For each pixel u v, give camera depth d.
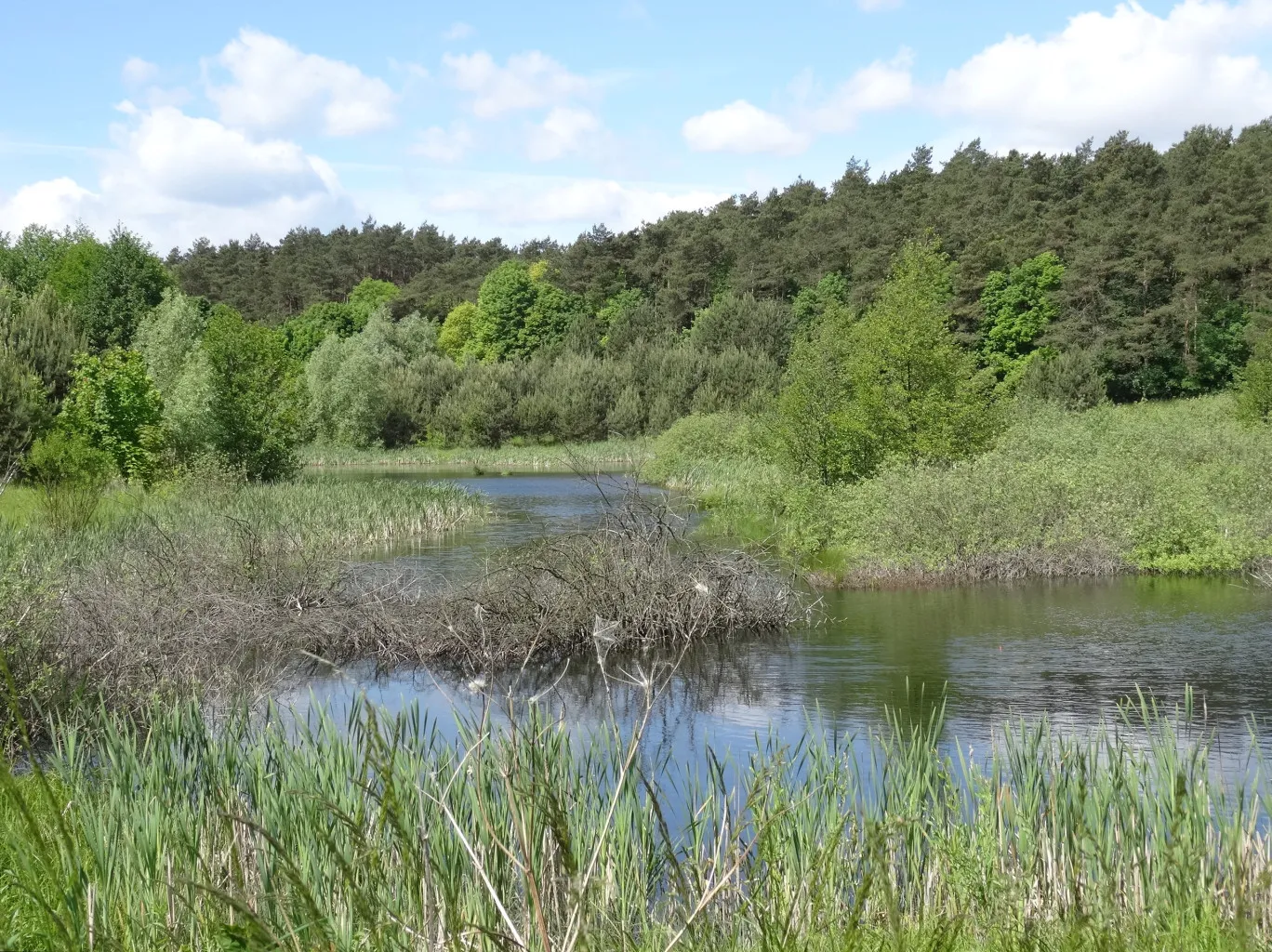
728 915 5.30
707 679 12.69
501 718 10.58
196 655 11.79
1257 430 31.64
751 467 38.44
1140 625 15.13
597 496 38.81
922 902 5.42
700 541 23.97
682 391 68.38
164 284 60.22
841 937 4.62
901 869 5.96
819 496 24.83
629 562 15.12
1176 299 59.59
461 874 5.25
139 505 25.12
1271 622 15.07
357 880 4.97
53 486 23.05
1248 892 4.95
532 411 71.19
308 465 64.06
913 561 19.91
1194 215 61.19
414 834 5.51
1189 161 73.62
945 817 6.27
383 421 73.00
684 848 6.15
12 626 9.62
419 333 88.12
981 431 27.09
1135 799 5.85
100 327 57.28
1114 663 12.90
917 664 13.16
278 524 22.34
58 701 9.40
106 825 5.62
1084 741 9.55
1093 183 74.06
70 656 10.59
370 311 111.81
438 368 75.88
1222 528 20.33
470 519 30.48
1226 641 13.96
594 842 5.78
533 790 3.84
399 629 13.96
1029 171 80.69
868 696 11.66
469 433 71.62
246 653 13.41
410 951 3.93
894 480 21.77
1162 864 5.14
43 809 6.05
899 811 6.11
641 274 96.81
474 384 73.31
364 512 27.08
